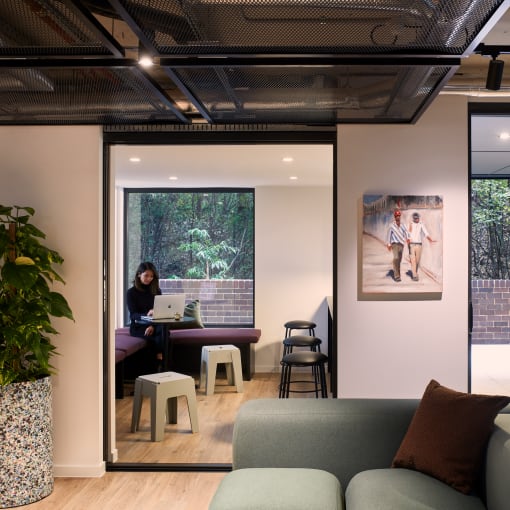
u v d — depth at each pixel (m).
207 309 7.47
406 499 2.15
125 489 3.40
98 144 3.62
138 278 6.42
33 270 3.18
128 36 2.72
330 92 2.70
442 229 3.54
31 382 3.23
